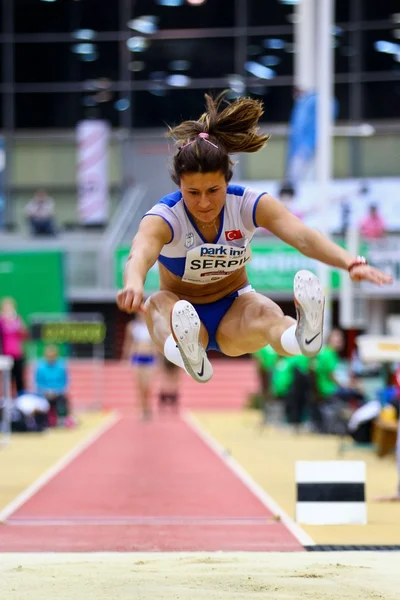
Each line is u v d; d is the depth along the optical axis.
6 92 46.19
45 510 11.57
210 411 34.91
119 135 45.69
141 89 45.94
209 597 6.10
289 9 45.12
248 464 17.05
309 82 26.84
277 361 25.22
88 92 46.16
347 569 7.15
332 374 22.80
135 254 6.02
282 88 44.97
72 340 29.47
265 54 45.31
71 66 46.19
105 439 22.78
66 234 40.16
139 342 29.33
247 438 22.70
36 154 45.66
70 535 9.62
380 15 44.50
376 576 6.85
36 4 46.31
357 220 35.41
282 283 35.41
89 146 42.22
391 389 18.28
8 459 18.14
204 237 6.41
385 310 37.25
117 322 39.78
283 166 44.12
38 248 37.84
